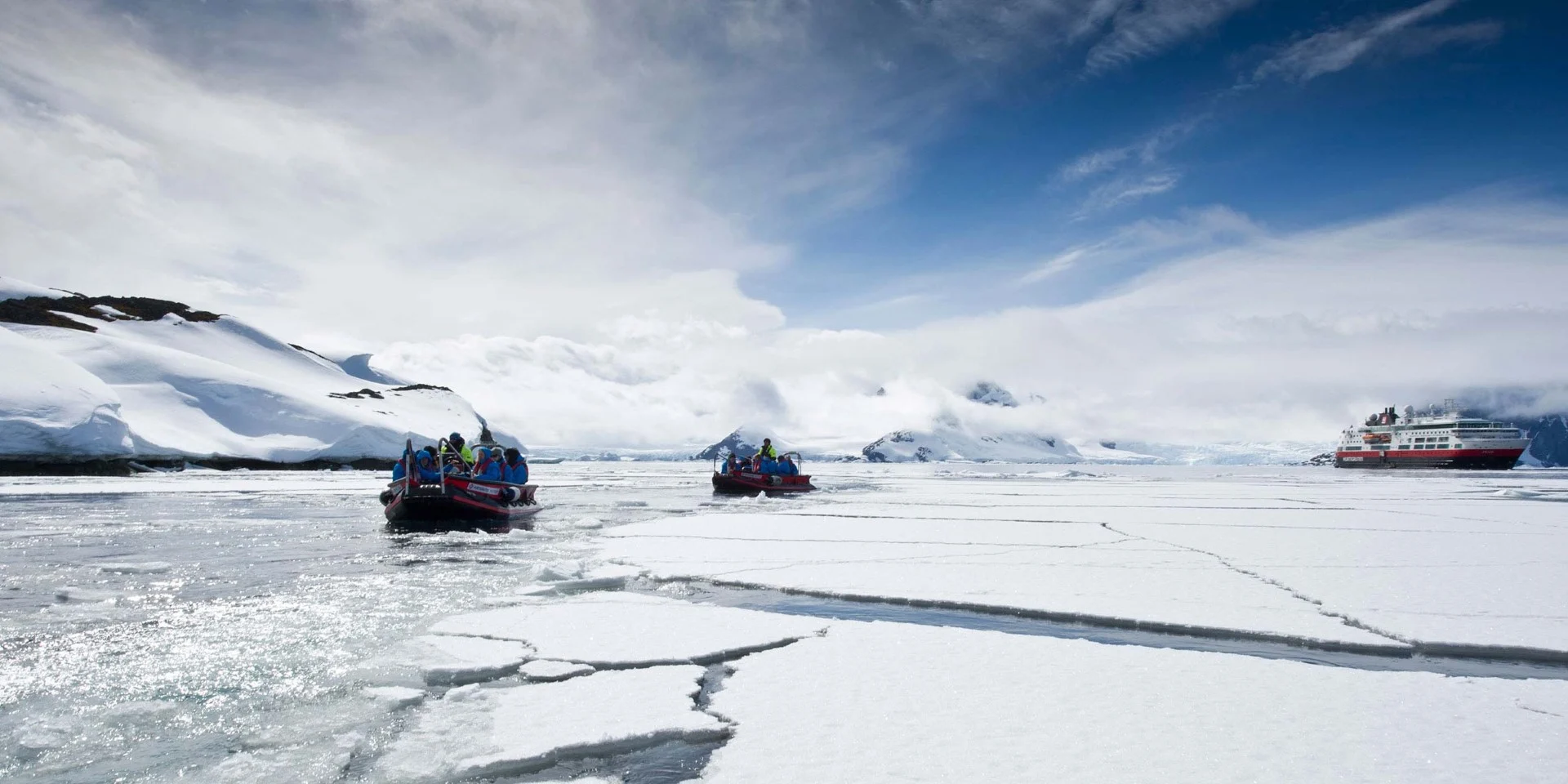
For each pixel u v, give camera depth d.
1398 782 3.64
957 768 3.82
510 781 3.85
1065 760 3.92
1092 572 9.98
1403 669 5.89
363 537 14.42
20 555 11.96
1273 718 4.54
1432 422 102.44
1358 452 113.06
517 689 5.18
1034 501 27.94
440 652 6.08
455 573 10.06
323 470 62.97
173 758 4.13
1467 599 8.11
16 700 5.07
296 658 5.98
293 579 9.61
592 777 3.90
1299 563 10.73
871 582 9.30
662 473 81.25
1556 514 20.19
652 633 6.62
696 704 4.91
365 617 7.38
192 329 80.38
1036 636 6.58
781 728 4.39
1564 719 4.50
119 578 9.71
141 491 31.14
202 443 58.03
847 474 93.81
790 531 15.46
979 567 10.51
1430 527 16.34
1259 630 6.80
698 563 10.88
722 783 3.67
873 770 3.80
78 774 3.93
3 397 45.03
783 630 6.74
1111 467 178.25
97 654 6.13
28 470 44.25
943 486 44.66
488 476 19.55
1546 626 6.93
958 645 6.23
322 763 4.05
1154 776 3.71
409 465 16.50
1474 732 4.31
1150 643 6.68
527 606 7.81
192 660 5.96
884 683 5.25
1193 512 21.53
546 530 15.94
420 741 4.32
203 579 9.65
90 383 50.75
